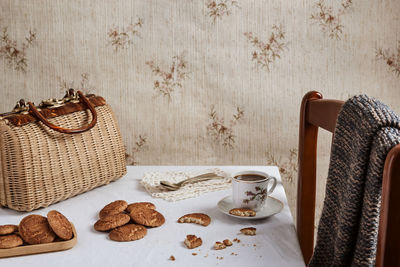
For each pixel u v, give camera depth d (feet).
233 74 4.79
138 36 4.77
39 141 2.98
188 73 4.82
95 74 4.88
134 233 2.55
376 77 4.70
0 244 2.32
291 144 4.91
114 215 2.71
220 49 4.74
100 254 2.36
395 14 4.55
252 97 4.83
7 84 4.94
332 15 4.60
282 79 4.77
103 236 2.60
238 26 4.68
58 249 2.39
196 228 2.69
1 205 3.05
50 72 4.89
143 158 5.06
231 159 4.99
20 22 4.79
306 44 4.68
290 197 5.03
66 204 3.14
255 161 4.98
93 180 3.35
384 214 1.53
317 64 4.71
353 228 1.95
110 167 3.51
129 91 4.90
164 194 3.26
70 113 3.26
